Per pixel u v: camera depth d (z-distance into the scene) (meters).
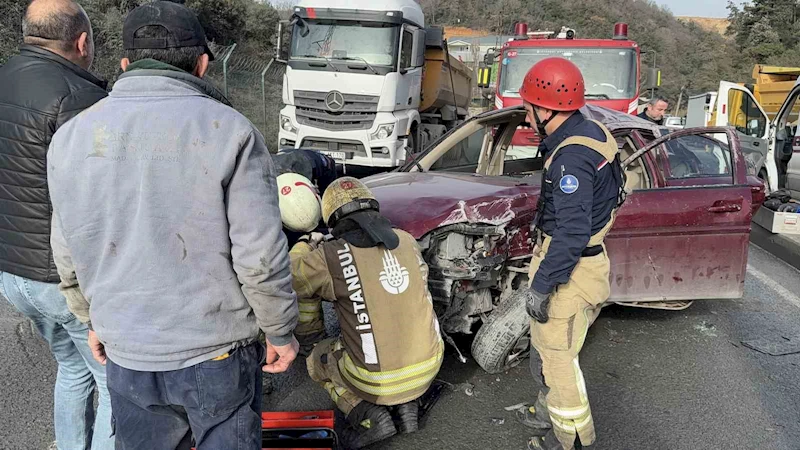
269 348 1.87
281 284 1.71
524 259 3.70
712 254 4.13
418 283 2.79
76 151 1.65
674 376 3.72
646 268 4.05
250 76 15.45
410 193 3.64
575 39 9.96
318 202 3.09
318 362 2.92
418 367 2.73
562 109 2.56
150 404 1.74
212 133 1.63
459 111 14.66
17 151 2.14
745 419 3.24
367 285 2.68
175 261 1.66
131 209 1.64
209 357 1.71
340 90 9.86
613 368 3.81
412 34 10.16
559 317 2.62
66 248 1.81
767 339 4.33
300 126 10.18
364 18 9.77
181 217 1.64
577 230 2.40
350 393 2.83
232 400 1.76
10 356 3.74
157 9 1.72
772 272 6.18
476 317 3.56
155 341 1.67
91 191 1.64
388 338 2.67
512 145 5.91
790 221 7.17
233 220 1.66
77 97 2.17
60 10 2.27
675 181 4.35
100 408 2.43
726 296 4.20
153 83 1.67
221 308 1.71
